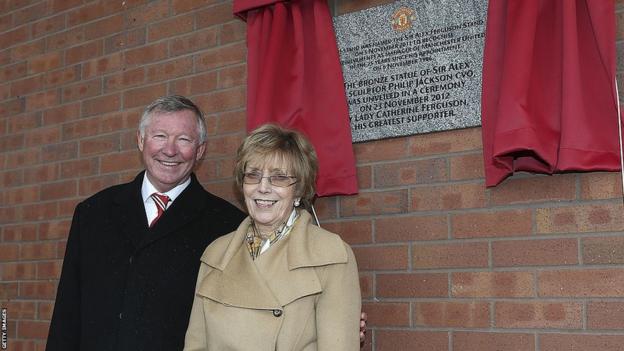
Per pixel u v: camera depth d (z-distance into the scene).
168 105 2.41
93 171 3.43
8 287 3.62
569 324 2.23
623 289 2.16
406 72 2.63
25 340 3.51
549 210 2.31
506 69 2.24
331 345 1.89
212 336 2.02
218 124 3.08
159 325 2.27
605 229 2.21
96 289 2.36
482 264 2.41
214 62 3.13
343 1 2.83
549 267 2.29
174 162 2.38
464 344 2.40
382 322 2.58
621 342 2.15
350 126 2.70
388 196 2.63
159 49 3.30
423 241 2.53
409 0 2.66
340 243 2.02
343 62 2.77
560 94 2.26
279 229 2.12
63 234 3.47
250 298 1.98
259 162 2.06
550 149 2.22
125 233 2.41
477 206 2.44
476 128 2.48
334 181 2.66
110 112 3.41
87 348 2.31
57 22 3.68
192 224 2.43
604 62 2.16
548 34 2.31
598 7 2.17
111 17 3.49
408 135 2.61
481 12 2.50
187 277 2.34
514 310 2.32
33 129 3.68
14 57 3.82
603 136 2.18
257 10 2.87
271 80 2.74
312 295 1.98
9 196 3.71
